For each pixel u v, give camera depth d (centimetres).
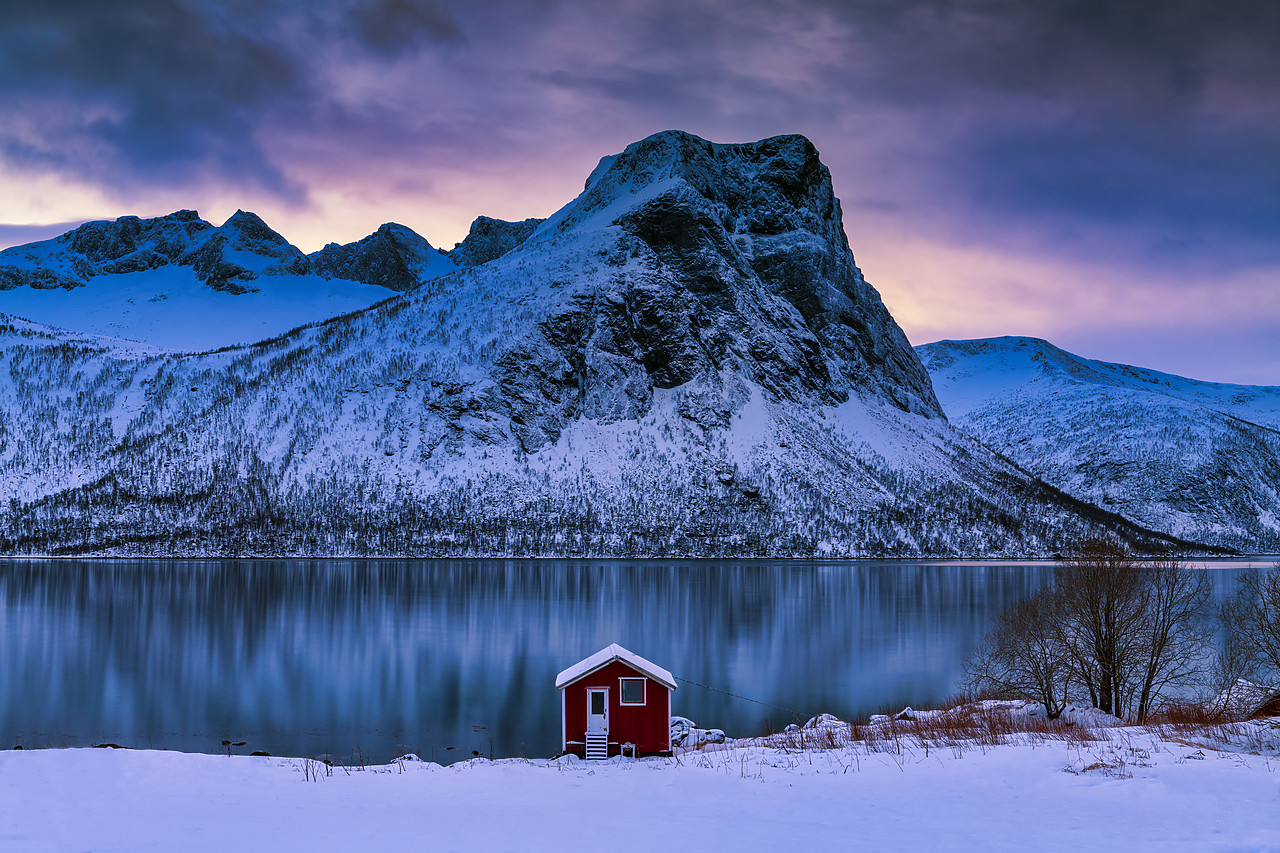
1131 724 4194
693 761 3512
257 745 5338
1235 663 4966
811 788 2788
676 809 2519
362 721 6059
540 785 2962
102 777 2925
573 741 3769
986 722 4319
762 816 2391
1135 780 2548
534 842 2091
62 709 6394
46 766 3044
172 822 2317
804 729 4825
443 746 5328
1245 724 3638
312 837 2152
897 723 4675
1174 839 1959
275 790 2853
